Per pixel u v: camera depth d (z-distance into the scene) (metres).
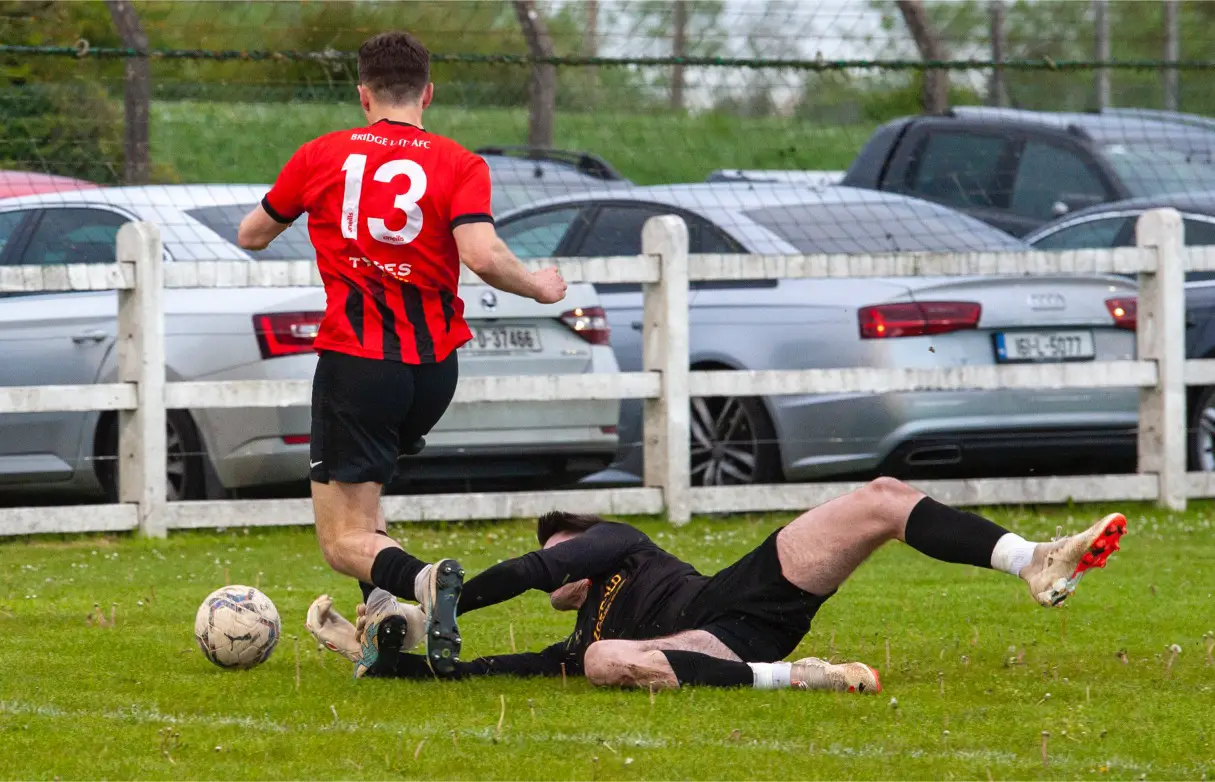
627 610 18.22
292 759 14.60
